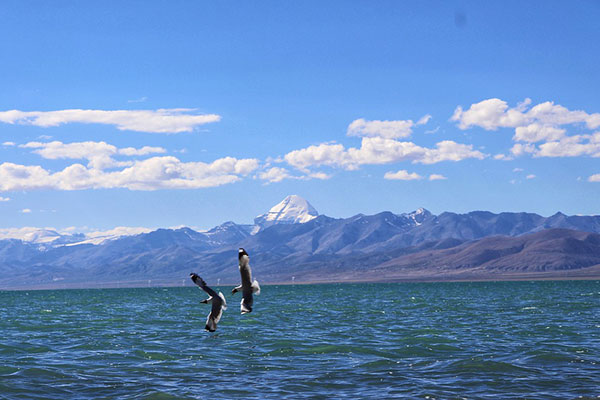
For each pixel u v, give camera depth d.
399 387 34.47
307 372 39.00
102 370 39.91
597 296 140.12
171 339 55.28
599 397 31.64
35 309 117.19
